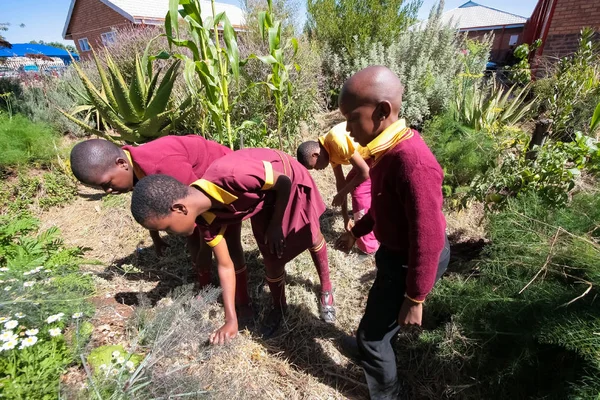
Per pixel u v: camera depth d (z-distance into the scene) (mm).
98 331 1850
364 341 1529
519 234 1987
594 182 2420
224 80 2871
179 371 1558
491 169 2951
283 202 1673
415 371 1854
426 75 5055
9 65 9859
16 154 4141
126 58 5746
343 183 2592
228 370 1799
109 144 1735
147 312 1908
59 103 6121
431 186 1147
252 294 2432
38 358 1332
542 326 1459
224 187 1453
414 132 1247
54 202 3725
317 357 1965
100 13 16875
